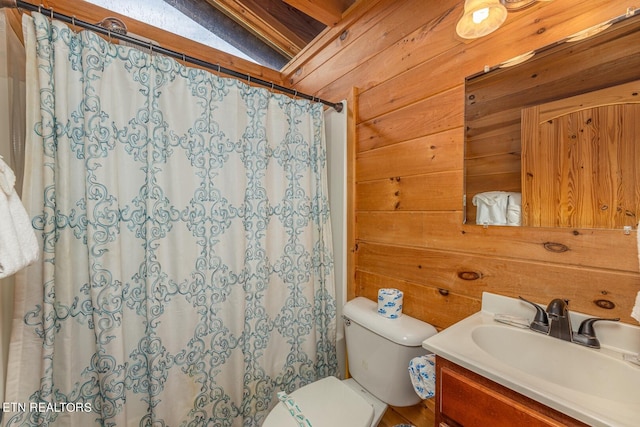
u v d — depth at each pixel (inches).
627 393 26.1
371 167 58.1
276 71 82.6
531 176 35.5
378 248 56.8
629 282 28.7
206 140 49.3
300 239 60.7
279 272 58.5
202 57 68.0
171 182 46.4
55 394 38.1
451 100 43.6
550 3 33.8
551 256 33.8
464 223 42.1
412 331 44.3
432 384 36.9
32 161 35.3
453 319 43.5
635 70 28.4
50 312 36.3
